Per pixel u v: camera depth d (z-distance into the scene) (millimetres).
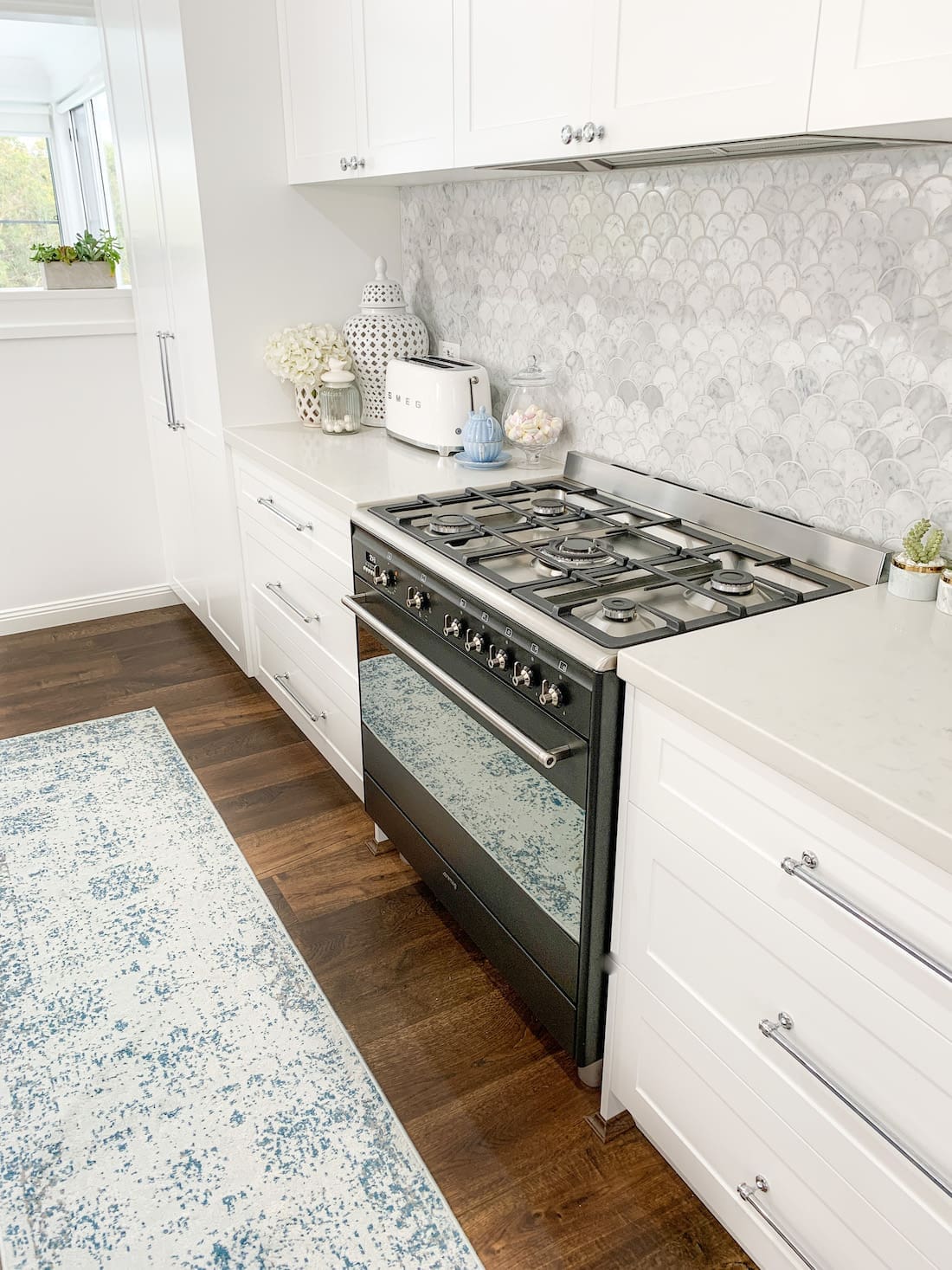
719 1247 1451
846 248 1542
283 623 2820
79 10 3326
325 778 2732
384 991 1954
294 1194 1524
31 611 3740
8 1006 1897
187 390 3145
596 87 1487
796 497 1729
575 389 2268
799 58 1159
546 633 1417
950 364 1424
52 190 4816
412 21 1958
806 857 1092
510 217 2385
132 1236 1457
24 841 2424
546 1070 1771
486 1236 1463
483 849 1806
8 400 3455
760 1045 1240
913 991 995
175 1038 1824
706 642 1340
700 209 1804
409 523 1961
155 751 2867
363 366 2830
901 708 1142
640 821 1381
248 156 2678
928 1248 1048
